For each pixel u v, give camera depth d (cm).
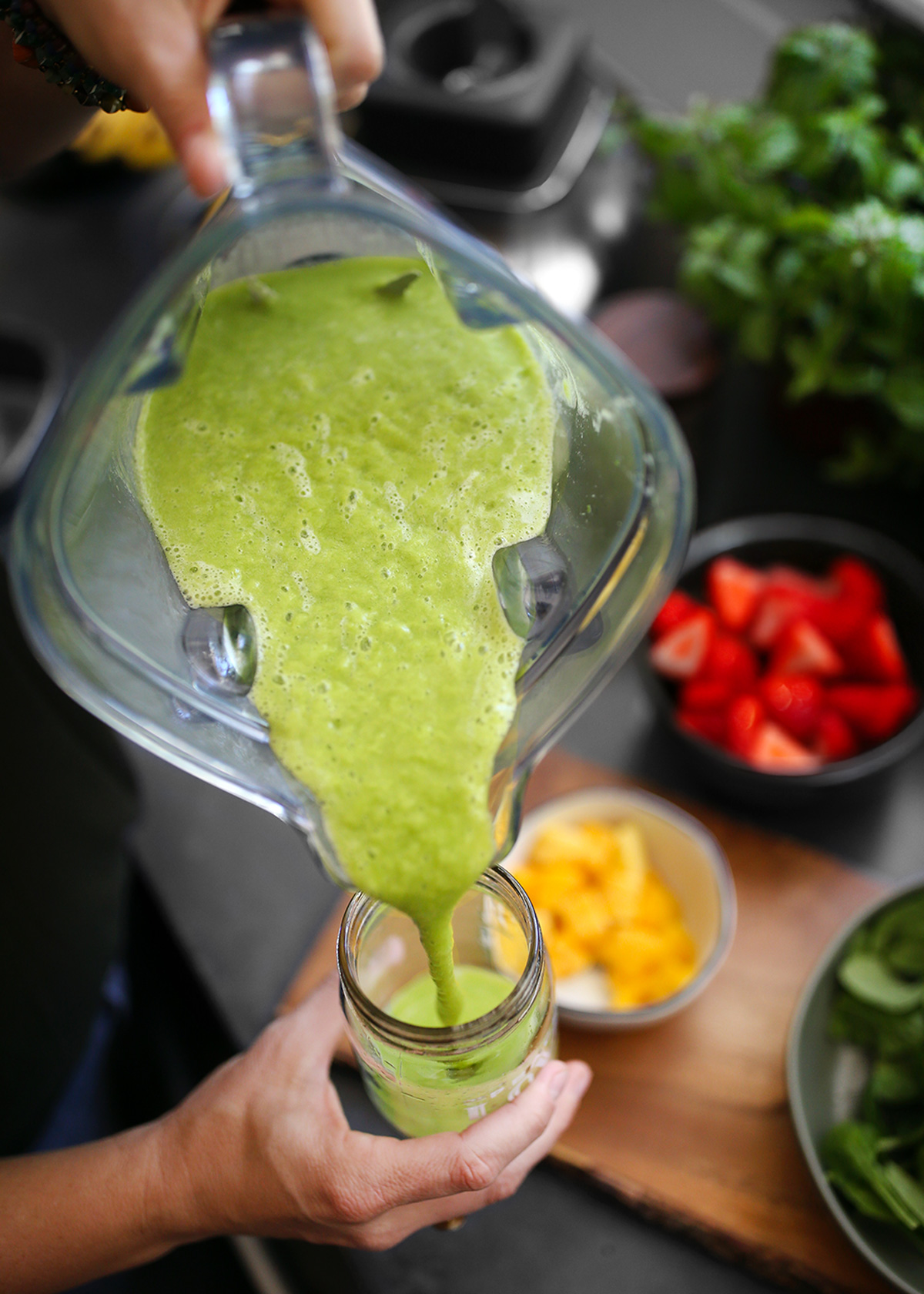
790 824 66
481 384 40
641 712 71
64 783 61
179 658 38
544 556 39
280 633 39
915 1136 52
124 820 65
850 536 69
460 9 91
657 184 80
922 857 64
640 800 63
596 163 92
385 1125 57
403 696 39
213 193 41
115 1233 46
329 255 40
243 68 38
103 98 45
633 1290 53
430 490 39
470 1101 46
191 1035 69
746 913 62
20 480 79
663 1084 57
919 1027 53
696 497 77
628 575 42
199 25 40
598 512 40
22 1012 60
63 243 98
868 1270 51
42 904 60
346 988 44
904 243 62
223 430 39
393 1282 54
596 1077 58
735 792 64
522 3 92
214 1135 47
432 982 51
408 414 40
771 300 69
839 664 68
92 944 63
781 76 74
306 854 66
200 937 64
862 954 55
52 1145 70
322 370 40
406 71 88
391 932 48
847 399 73
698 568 71
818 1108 53
